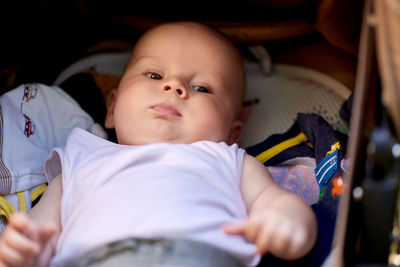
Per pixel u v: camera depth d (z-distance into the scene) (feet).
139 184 3.36
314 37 5.64
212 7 5.24
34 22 5.09
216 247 3.02
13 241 2.91
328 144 4.29
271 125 4.99
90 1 5.46
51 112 4.61
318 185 4.13
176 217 3.10
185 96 4.09
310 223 3.27
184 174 3.47
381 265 3.01
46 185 4.23
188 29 4.63
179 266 2.82
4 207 3.84
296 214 3.26
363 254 3.03
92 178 3.59
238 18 5.26
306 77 5.27
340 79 5.40
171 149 3.65
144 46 4.61
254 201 3.63
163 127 4.00
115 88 5.03
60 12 5.36
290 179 4.37
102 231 3.08
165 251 2.88
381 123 2.80
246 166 3.85
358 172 2.98
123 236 3.01
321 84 5.16
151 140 4.02
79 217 3.35
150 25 5.48
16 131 4.22
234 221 3.28
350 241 3.07
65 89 4.96
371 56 2.69
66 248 3.14
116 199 3.28
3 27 4.96
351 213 3.01
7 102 4.36
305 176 4.34
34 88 4.63
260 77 5.35
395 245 3.14
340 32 4.42
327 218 3.62
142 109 4.09
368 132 2.87
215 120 4.18
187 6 5.31
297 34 5.31
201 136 4.10
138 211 3.14
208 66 4.45
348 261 3.04
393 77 2.47
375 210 2.82
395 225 3.00
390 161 2.72
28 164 4.15
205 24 4.81
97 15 5.62
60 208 3.70
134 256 2.88
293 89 5.20
